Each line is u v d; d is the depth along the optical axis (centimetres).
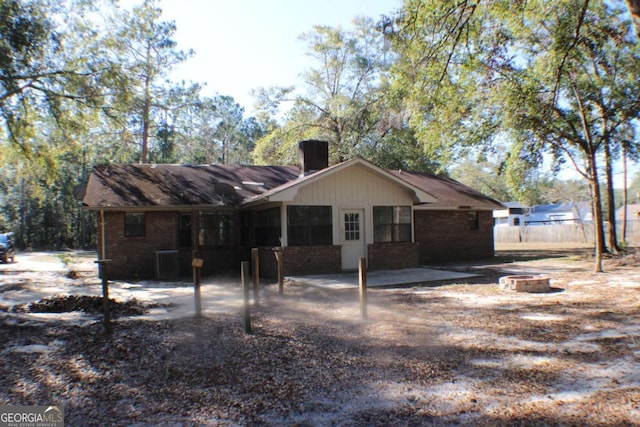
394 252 1641
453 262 1955
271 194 1392
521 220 5009
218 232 1738
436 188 2139
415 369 517
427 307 889
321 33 3266
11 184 4603
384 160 2967
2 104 1802
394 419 392
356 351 592
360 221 1605
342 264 1561
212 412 414
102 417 405
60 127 1981
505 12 1251
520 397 428
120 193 1638
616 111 1805
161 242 1641
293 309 895
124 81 2012
